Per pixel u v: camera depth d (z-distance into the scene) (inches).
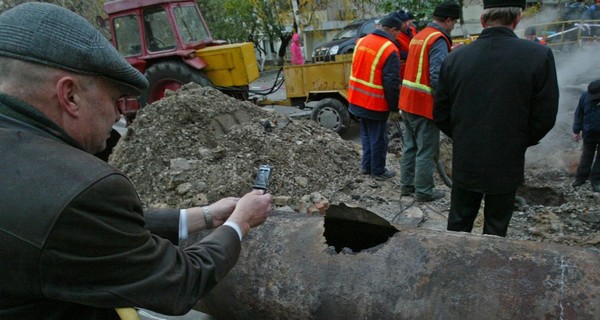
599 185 170.6
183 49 277.1
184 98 179.0
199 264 42.5
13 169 34.1
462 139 98.6
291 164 168.2
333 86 269.3
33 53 35.0
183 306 39.9
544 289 59.4
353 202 155.1
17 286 34.9
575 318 56.4
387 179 176.4
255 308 74.9
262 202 52.6
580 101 174.1
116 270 36.0
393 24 158.1
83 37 36.6
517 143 93.9
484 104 93.3
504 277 61.8
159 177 155.4
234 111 187.5
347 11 642.2
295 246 75.7
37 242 33.0
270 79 613.0
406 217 142.2
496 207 102.2
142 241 38.0
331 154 185.5
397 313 64.2
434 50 132.0
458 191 106.0
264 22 678.5
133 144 169.8
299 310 70.8
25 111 36.0
